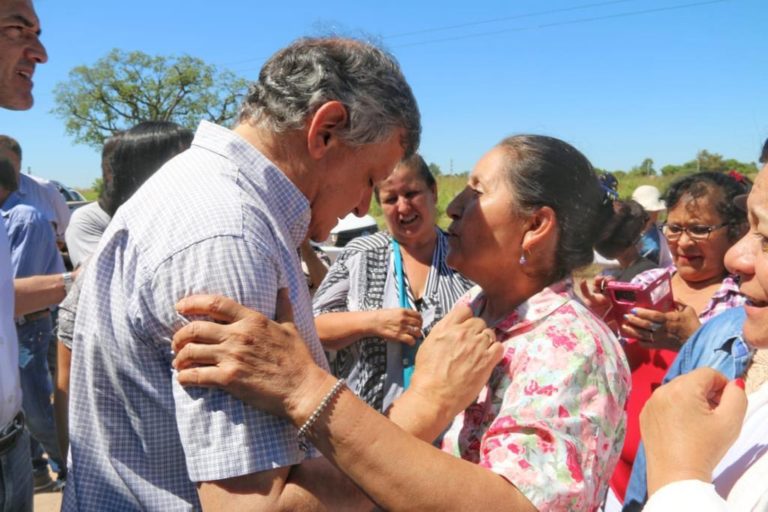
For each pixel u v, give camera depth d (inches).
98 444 55.6
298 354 48.2
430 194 114.4
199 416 46.8
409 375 103.5
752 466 49.3
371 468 47.6
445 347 58.1
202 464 46.6
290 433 49.0
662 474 46.2
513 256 65.1
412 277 113.7
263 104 55.8
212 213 49.7
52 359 191.6
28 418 164.1
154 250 49.8
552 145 65.4
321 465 50.6
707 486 44.1
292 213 55.2
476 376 57.0
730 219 111.3
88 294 56.3
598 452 54.1
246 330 46.3
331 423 47.4
